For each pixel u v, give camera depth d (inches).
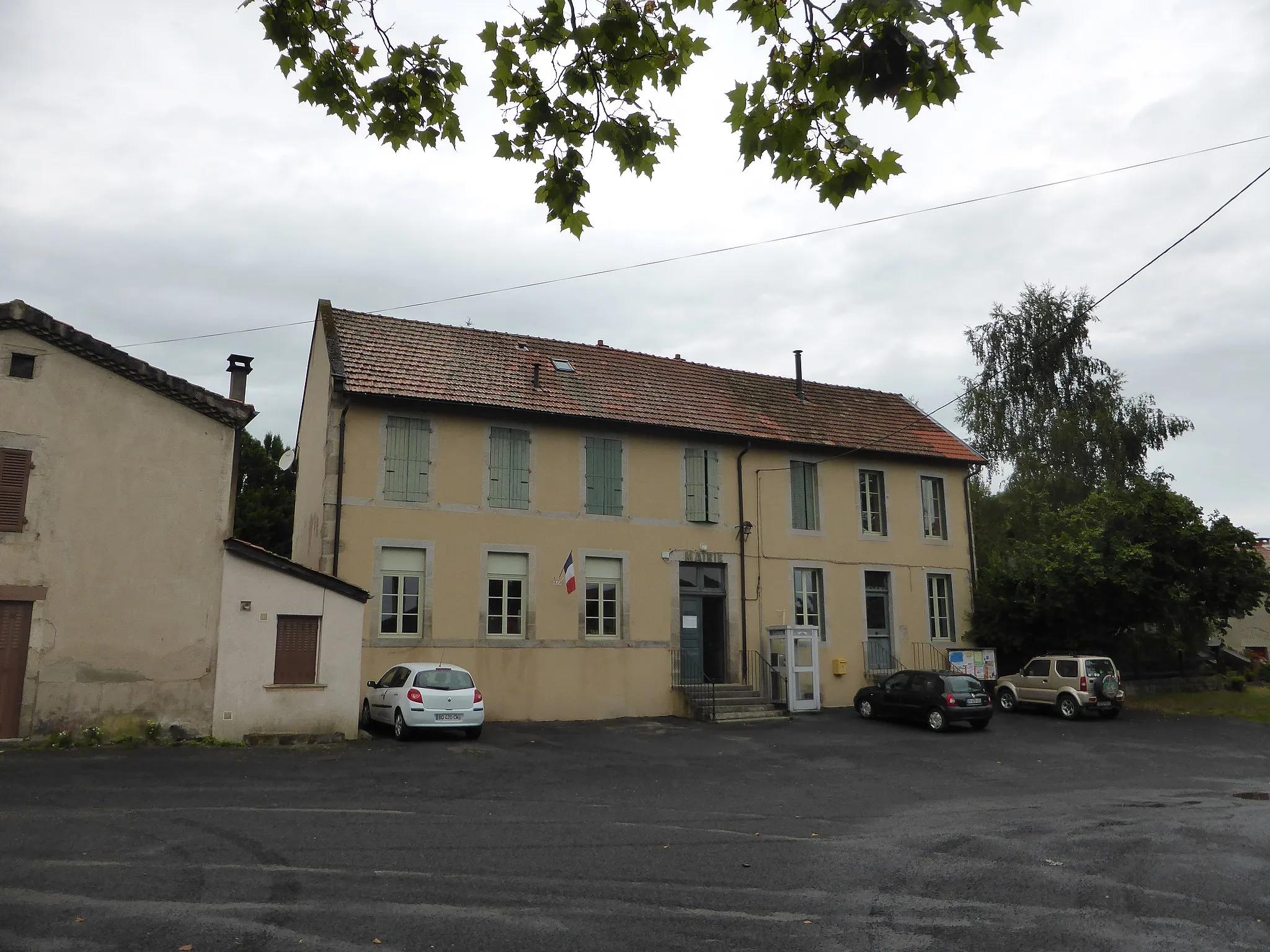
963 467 1072.2
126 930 244.7
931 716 785.6
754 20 218.5
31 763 494.3
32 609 560.7
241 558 617.9
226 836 348.5
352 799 429.7
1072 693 875.4
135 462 599.5
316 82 248.7
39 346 583.8
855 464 1000.9
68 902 265.4
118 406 600.4
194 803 407.8
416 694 638.5
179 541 603.8
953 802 480.4
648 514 868.0
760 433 940.0
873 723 815.7
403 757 562.9
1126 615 948.6
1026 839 385.4
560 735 690.8
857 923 267.0
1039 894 300.5
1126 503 983.0
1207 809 463.8
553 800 447.5
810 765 596.7
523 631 793.6
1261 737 778.8
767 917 271.4
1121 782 561.3
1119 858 351.6
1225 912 284.5
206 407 622.2
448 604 763.4
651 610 850.8
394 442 769.6
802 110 218.8
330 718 624.4
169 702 585.0
